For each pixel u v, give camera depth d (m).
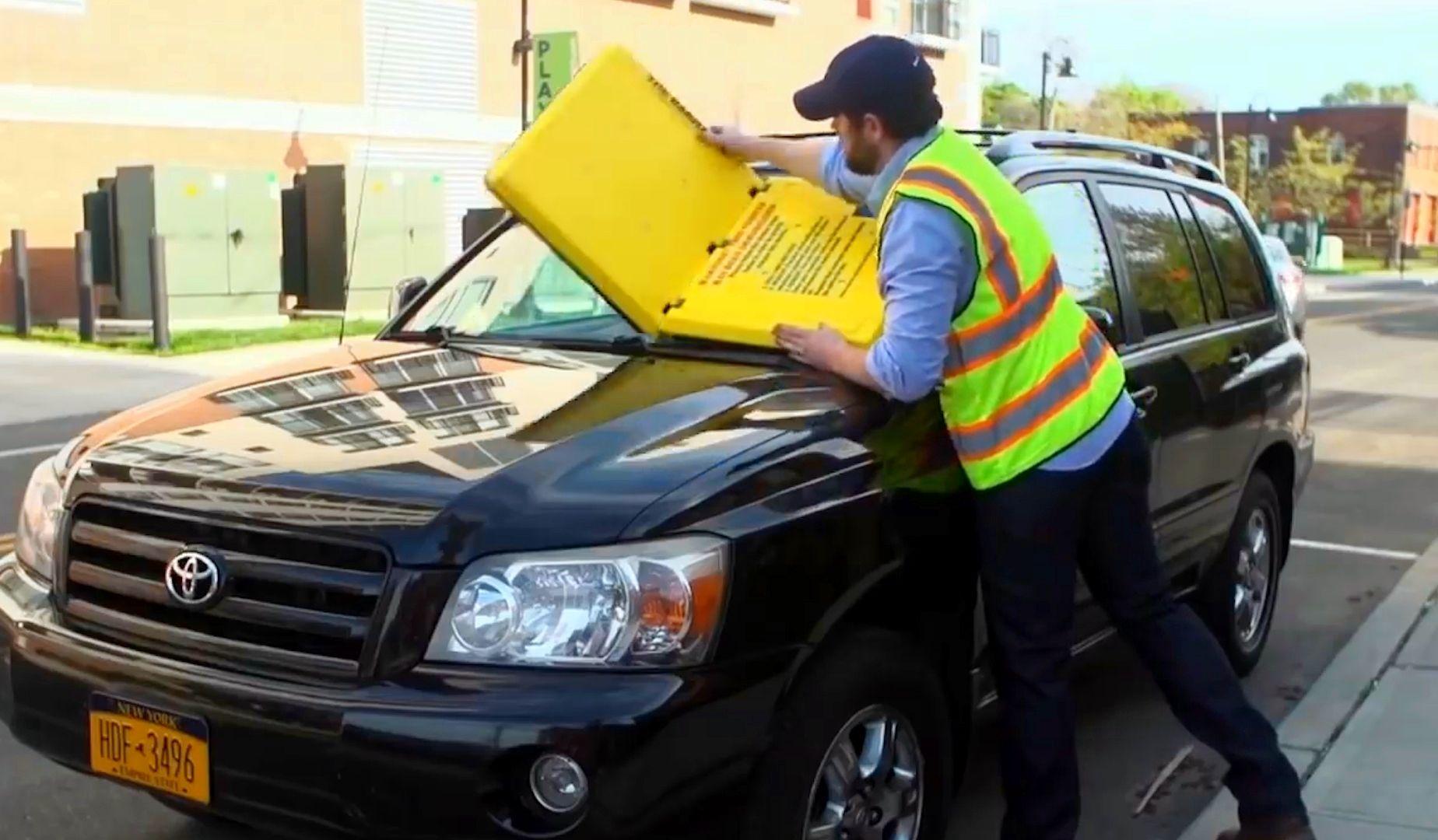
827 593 3.22
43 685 3.29
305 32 21.91
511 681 2.85
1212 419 5.12
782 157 4.25
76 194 19.20
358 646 2.93
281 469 3.20
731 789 2.95
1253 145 70.56
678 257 4.14
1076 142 5.03
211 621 3.10
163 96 20.09
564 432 3.32
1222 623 5.56
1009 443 3.53
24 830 4.21
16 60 18.45
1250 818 3.84
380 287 20.38
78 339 16.92
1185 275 5.32
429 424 3.44
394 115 23.36
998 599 3.65
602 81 4.18
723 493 3.08
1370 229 75.44
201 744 3.01
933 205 3.43
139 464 3.34
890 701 3.41
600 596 2.89
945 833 3.88
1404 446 12.02
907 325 3.42
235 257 18.55
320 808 2.90
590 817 2.79
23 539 3.61
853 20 33.75
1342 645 6.43
